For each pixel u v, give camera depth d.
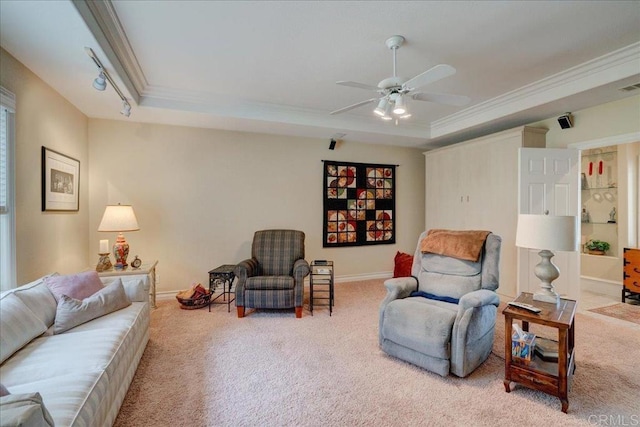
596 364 2.31
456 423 1.70
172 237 4.07
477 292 2.27
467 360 2.09
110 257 3.81
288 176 4.65
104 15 2.04
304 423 1.70
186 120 3.84
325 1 1.96
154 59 2.70
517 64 2.83
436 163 5.18
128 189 3.87
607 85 2.82
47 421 1.01
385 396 1.94
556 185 3.69
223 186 4.29
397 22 2.18
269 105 3.83
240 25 2.20
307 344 2.68
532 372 1.88
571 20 2.18
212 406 1.84
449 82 3.23
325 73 2.99
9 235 2.24
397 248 5.45
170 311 3.56
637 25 2.24
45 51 2.19
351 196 5.07
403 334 2.28
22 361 1.56
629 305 3.81
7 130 2.22
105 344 1.77
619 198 4.39
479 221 4.39
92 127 3.71
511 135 3.93
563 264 3.67
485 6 2.01
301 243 4.02
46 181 2.72
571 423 1.69
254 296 3.32
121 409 1.79
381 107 2.46
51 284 2.17
